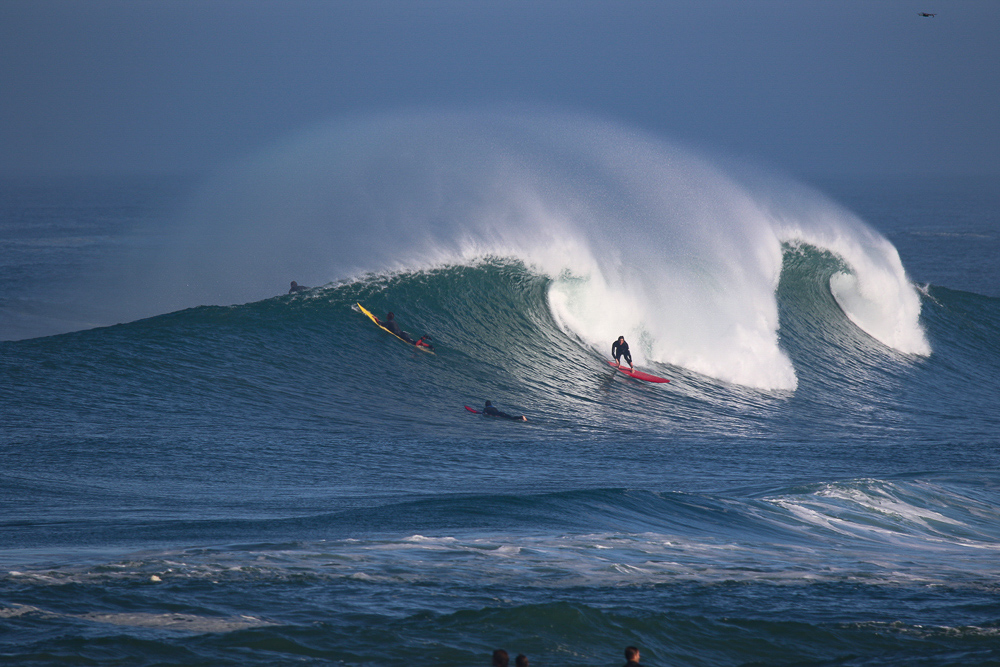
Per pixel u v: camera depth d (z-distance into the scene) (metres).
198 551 35.94
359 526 42.22
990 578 39.25
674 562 38.69
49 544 36.72
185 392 72.94
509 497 49.00
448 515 45.12
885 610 32.78
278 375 80.12
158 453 57.19
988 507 57.47
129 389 71.75
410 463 60.94
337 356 86.19
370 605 29.81
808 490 57.56
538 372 91.38
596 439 73.75
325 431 67.94
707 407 88.44
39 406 65.19
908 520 53.34
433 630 27.89
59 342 79.69
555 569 36.00
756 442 76.81
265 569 33.38
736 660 27.64
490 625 28.53
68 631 25.88
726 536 45.78
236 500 47.81
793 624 30.53
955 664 27.39
